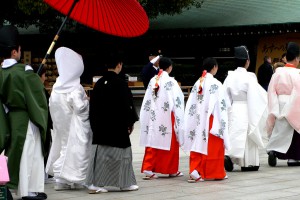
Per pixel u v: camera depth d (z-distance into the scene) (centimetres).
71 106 753
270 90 975
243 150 904
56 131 766
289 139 963
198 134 829
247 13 2477
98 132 734
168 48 2586
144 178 855
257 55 2409
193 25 2456
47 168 782
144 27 681
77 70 758
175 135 857
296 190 756
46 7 1847
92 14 683
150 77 1276
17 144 643
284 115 954
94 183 736
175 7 2142
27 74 651
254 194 730
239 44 2452
